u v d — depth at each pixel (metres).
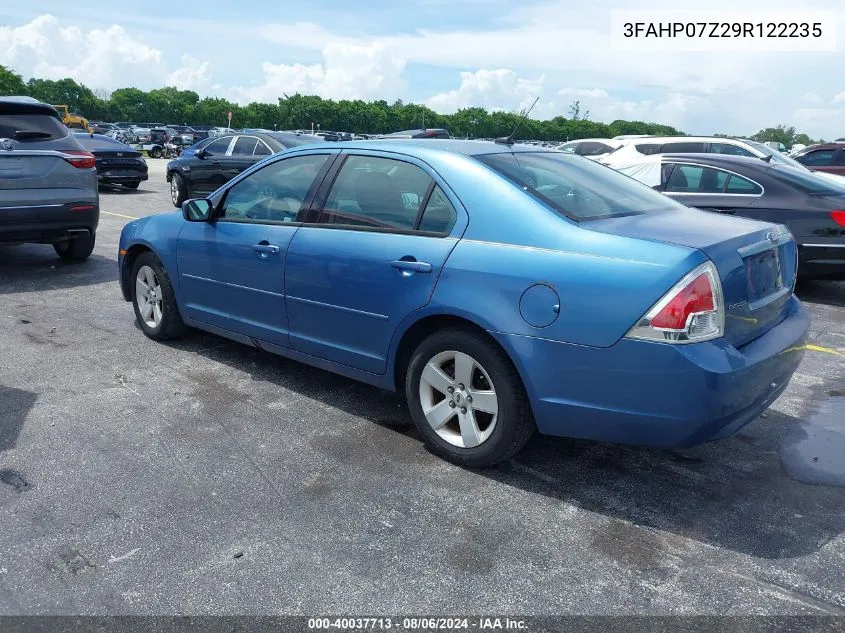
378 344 3.66
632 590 2.55
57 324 5.75
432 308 3.32
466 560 2.72
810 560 2.75
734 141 11.92
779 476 3.43
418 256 3.40
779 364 3.10
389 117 133.12
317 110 129.25
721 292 2.80
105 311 6.16
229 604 2.45
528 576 2.62
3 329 5.58
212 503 3.09
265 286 4.21
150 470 3.37
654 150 12.25
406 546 2.80
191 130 51.31
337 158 4.00
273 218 4.24
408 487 3.26
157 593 2.50
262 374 4.69
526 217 3.17
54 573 2.60
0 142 6.70
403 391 3.80
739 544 2.85
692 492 3.26
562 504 3.13
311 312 3.97
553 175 3.62
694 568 2.69
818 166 14.47
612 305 2.83
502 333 3.09
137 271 5.32
